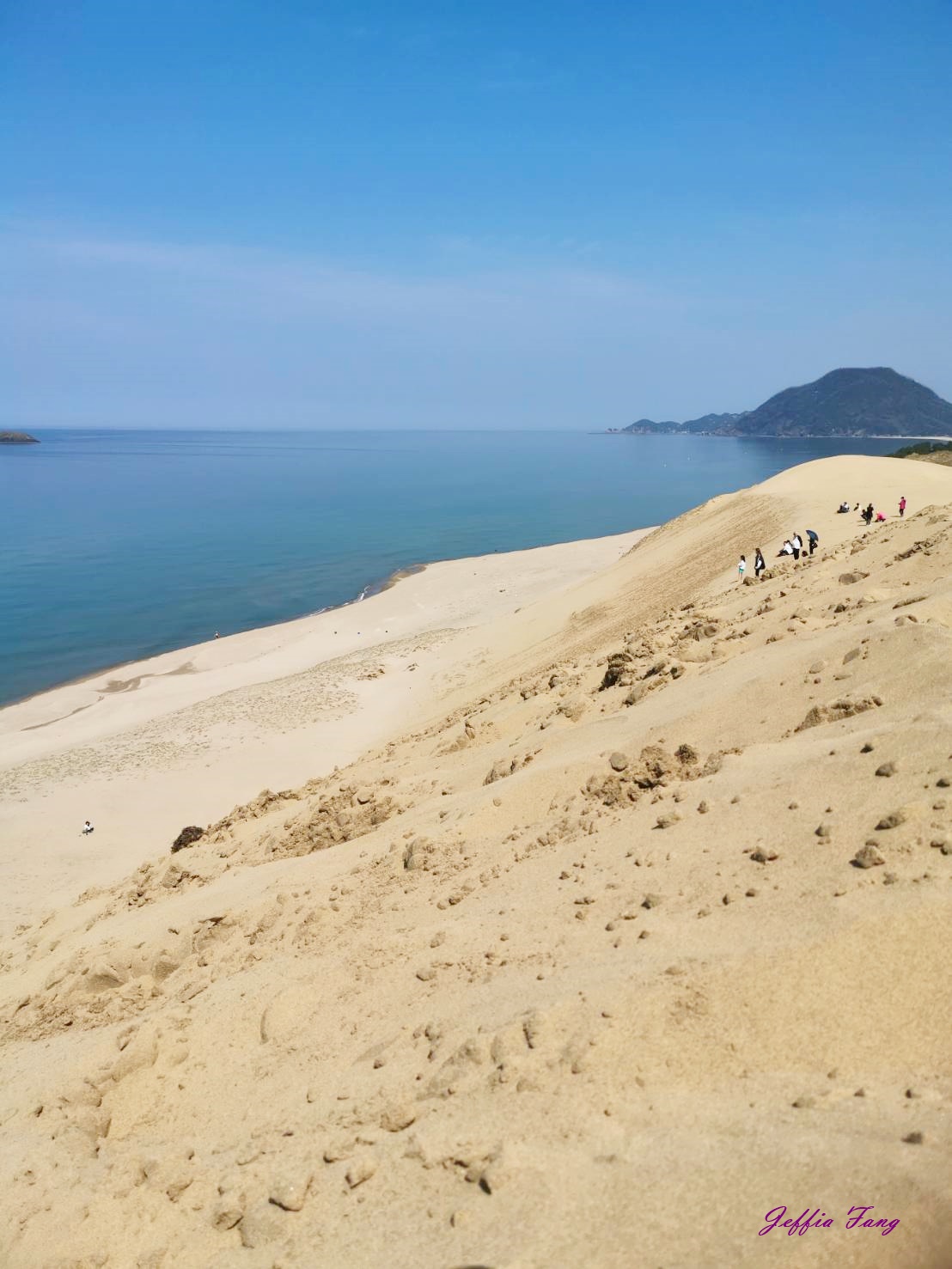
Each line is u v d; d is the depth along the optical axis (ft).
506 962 26.99
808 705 36.60
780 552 107.55
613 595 132.57
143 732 124.98
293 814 59.98
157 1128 27.25
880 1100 16.96
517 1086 20.77
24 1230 23.36
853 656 38.22
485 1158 19.10
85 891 69.15
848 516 122.42
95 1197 23.72
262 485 594.24
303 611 217.15
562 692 64.39
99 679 163.32
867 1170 15.19
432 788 52.26
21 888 77.61
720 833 28.89
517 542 320.70
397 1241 18.12
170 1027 31.68
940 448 269.64
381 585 246.88
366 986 29.78
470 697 108.58
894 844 23.65
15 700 152.76
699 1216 15.69
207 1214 21.83
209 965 38.55
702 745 38.01
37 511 426.10
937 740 27.48
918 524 66.39
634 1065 20.11
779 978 20.68
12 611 219.00
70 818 94.48
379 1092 23.40
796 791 29.07
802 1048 19.03
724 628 62.95
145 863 67.26
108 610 219.61
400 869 39.11
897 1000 19.16
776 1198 15.43
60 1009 40.75
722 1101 18.42
